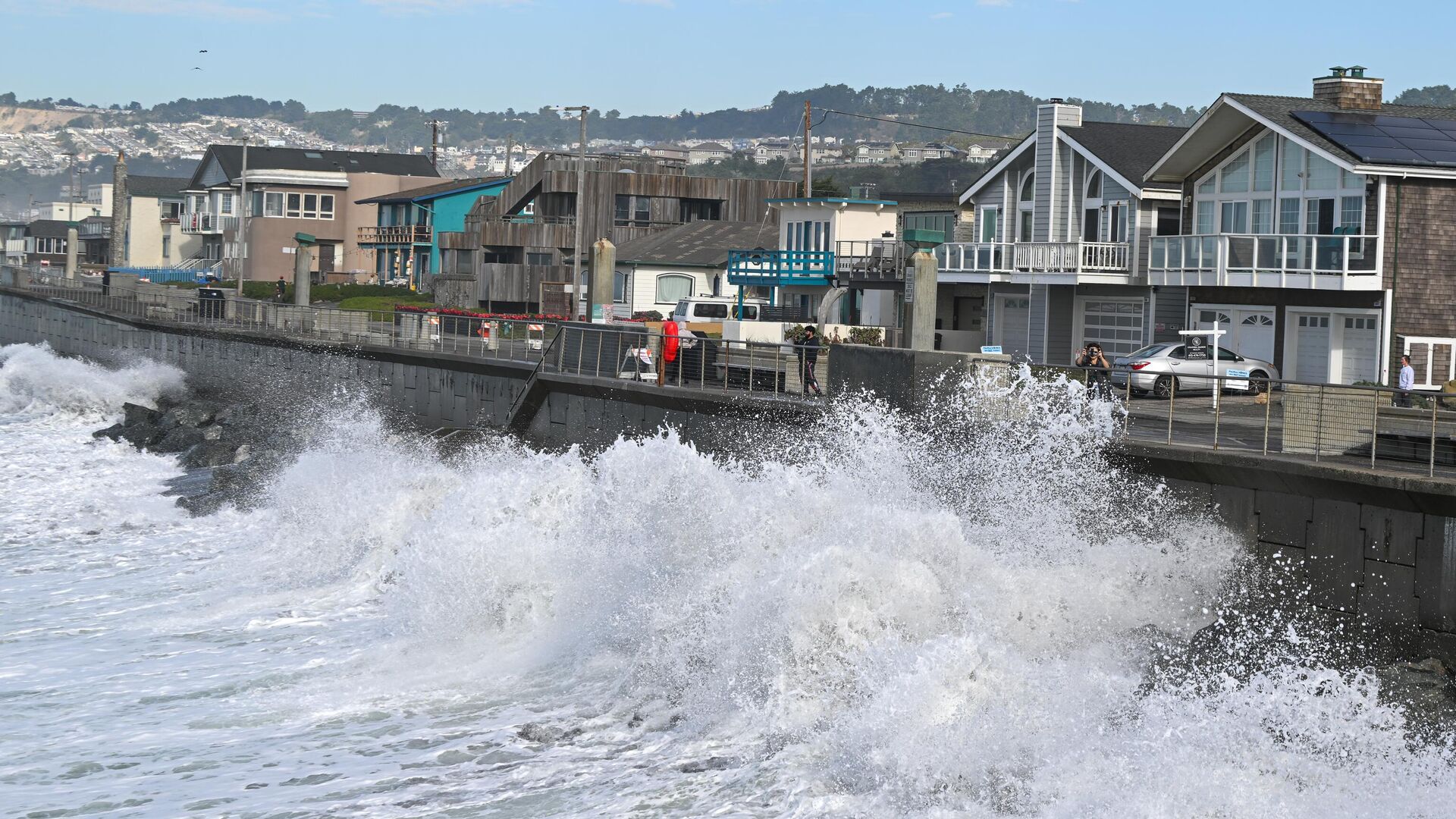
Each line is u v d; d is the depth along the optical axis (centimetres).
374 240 17338
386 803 2216
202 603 3769
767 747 2383
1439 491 2433
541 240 13012
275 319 8600
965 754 2161
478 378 6053
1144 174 6494
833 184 16112
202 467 6475
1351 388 2820
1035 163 7375
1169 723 2181
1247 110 5784
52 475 6309
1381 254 5322
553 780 2292
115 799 2269
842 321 9431
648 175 13225
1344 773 2045
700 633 2772
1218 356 5378
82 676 3017
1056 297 7094
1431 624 2495
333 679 2950
